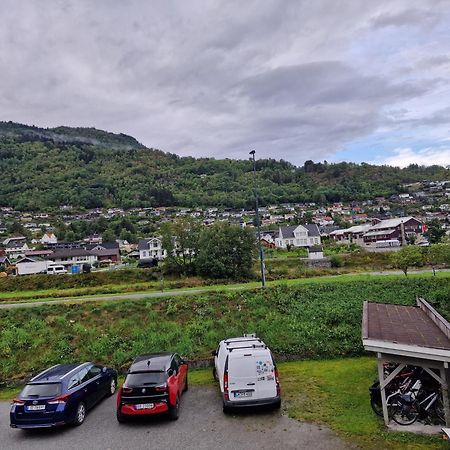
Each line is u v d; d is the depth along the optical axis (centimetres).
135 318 2141
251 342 1327
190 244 4834
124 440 1035
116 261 8981
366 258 5309
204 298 2305
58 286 4512
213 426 1080
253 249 4575
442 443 912
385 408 1011
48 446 1038
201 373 1606
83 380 1248
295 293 2317
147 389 1114
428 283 2370
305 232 9100
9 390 1619
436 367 962
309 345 1742
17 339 1980
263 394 1118
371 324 1170
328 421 1062
